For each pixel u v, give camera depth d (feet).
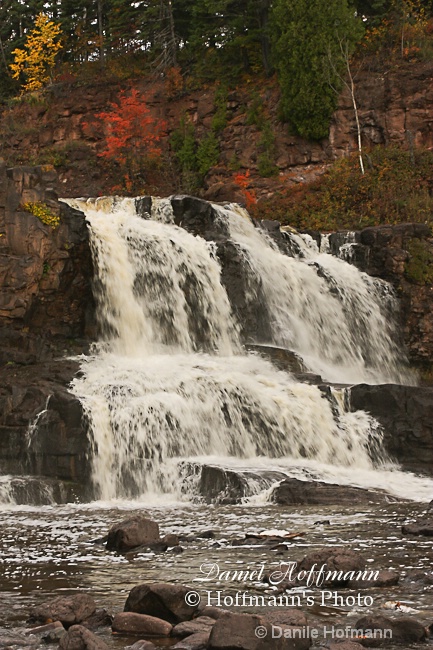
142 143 186.19
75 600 32.45
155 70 202.18
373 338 127.24
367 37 186.70
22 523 59.36
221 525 56.95
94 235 106.52
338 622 31.32
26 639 29.68
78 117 197.36
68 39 234.99
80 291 104.06
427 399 94.68
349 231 138.82
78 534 53.98
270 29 184.34
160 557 44.80
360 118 173.06
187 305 112.06
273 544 48.52
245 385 89.10
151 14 211.61
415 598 35.04
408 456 93.04
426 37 183.83
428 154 164.76
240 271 116.67
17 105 203.31
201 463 76.79
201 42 200.13
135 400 82.02
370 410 94.84
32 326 99.81
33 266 97.09
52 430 77.20
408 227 132.98
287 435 88.48
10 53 233.96
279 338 117.80
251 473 73.46
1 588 38.04
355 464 90.94
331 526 55.72
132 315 108.27
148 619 30.63
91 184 186.50
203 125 189.26
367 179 160.97
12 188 98.84
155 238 112.27
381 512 63.21
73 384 83.56
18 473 77.56
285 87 176.86
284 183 171.22
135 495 76.69
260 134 179.42
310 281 124.47
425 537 50.83
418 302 130.62
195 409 84.64
